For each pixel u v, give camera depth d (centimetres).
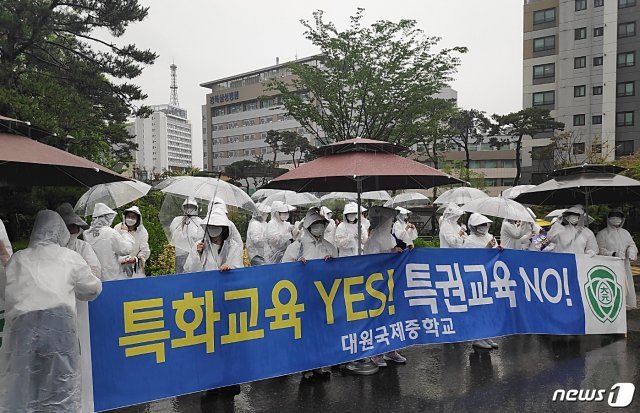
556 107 4416
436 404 504
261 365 504
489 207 757
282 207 872
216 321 485
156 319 456
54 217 381
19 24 1557
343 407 499
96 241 632
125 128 1902
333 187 676
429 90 1841
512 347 697
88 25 1855
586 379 569
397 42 1825
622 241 873
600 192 881
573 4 4272
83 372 421
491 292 645
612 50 4097
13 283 356
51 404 350
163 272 979
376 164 507
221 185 629
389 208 615
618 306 715
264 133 7638
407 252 606
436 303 612
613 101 4094
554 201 919
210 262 548
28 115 1208
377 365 607
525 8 4581
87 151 1541
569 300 689
